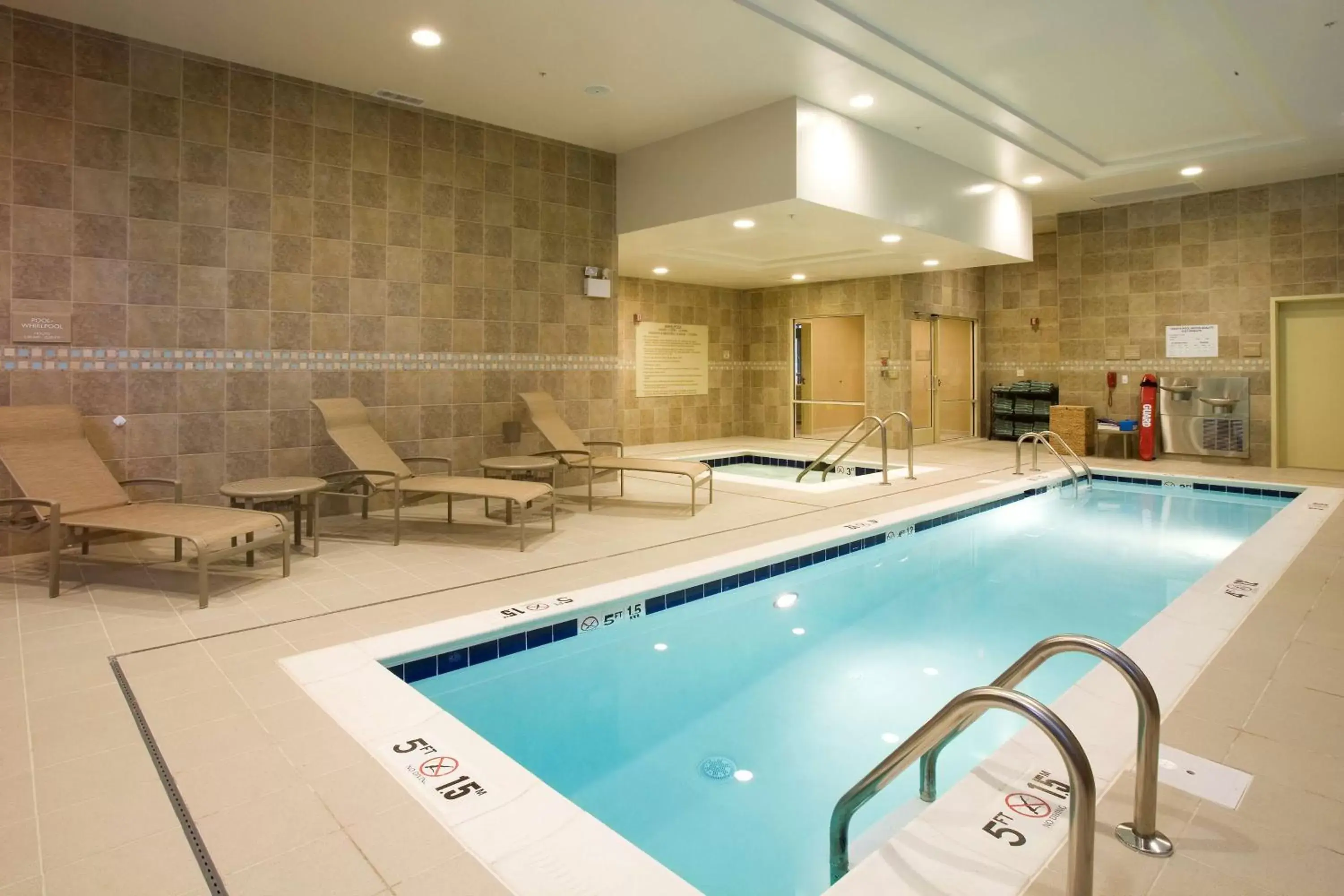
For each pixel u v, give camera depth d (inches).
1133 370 390.3
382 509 247.9
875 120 259.9
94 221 193.9
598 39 199.5
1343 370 338.6
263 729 98.2
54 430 175.5
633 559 185.6
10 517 173.9
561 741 116.0
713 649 151.1
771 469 410.0
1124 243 390.6
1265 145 294.0
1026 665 74.9
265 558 186.5
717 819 96.1
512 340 274.8
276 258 222.2
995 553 222.2
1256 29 200.4
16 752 91.9
